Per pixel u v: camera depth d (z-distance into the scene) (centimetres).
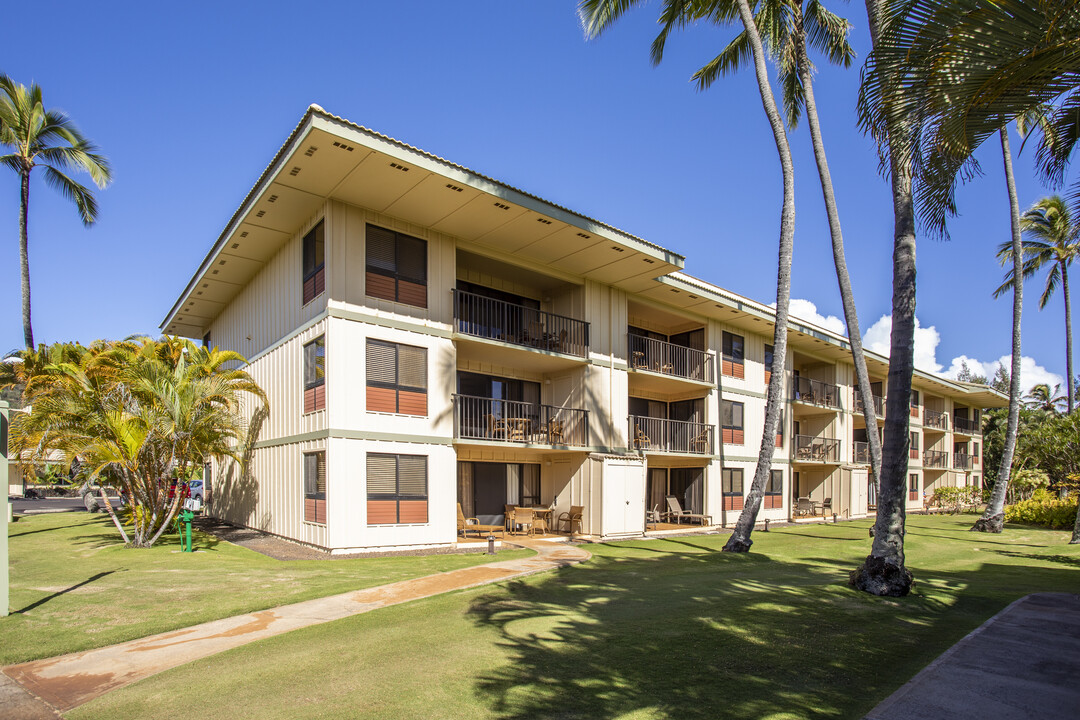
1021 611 840
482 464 1897
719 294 2258
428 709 510
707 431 2370
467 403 1836
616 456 1891
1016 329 2377
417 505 1506
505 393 1962
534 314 2036
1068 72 616
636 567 1255
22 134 2452
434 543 1524
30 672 604
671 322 2464
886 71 660
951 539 2038
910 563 1422
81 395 1390
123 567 1137
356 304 1460
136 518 1452
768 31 1819
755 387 2645
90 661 635
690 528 2233
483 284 1895
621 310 2097
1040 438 2934
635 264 1856
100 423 1360
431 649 669
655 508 2225
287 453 1634
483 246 1731
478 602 894
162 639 708
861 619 801
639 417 2183
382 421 1471
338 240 1446
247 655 652
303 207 1504
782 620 786
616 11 1733
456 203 1471
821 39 1964
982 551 1698
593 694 539
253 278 2017
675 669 602
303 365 1557
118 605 844
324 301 1447
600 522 1820
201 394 1480
